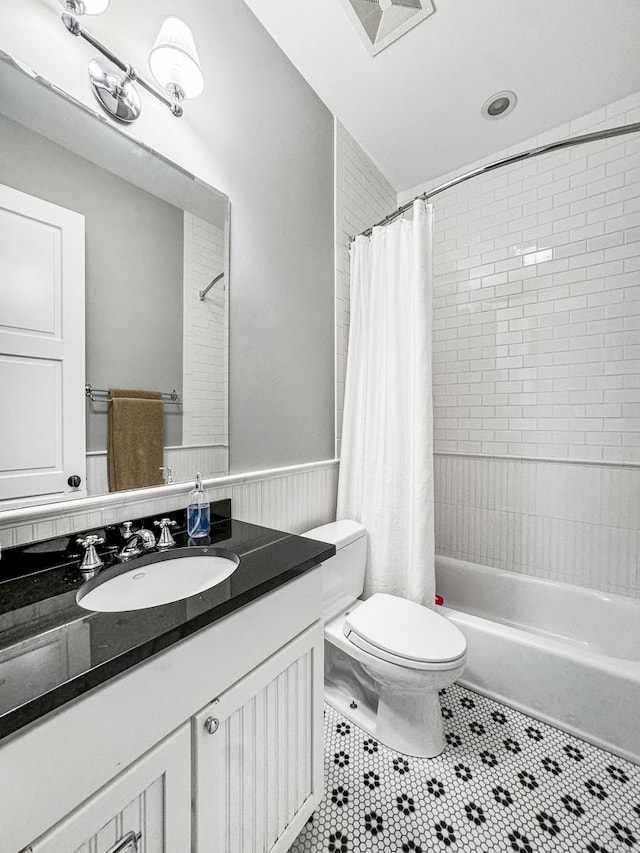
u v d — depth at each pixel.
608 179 1.76
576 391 1.85
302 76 1.60
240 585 0.74
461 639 1.20
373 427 1.68
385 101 1.74
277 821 0.83
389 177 2.28
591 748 1.26
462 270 2.18
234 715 0.72
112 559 0.87
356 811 1.05
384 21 1.37
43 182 0.83
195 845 0.65
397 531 1.60
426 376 1.54
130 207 1.00
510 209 2.02
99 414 0.94
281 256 1.49
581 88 1.66
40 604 0.67
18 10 0.78
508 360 2.04
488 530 2.12
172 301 1.10
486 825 1.01
